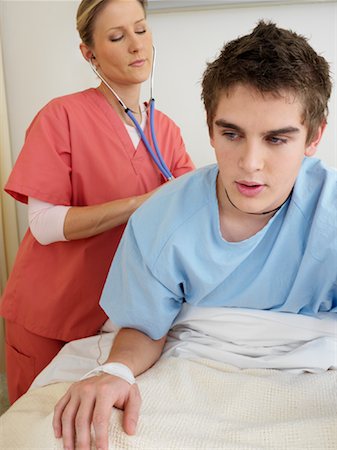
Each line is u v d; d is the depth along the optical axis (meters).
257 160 0.63
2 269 1.68
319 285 0.78
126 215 1.12
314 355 0.78
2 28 1.57
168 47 1.47
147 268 0.81
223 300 0.84
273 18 1.40
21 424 0.74
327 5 1.36
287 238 0.77
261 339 0.83
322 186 0.77
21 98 1.62
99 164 1.21
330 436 0.61
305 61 0.65
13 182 1.16
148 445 0.61
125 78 1.21
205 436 0.64
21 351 1.30
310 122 0.66
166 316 0.85
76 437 0.64
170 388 0.75
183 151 1.40
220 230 0.79
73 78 1.57
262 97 0.61
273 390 0.73
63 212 1.15
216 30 1.44
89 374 0.73
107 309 0.89
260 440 0.62
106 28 1.17
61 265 1.22
